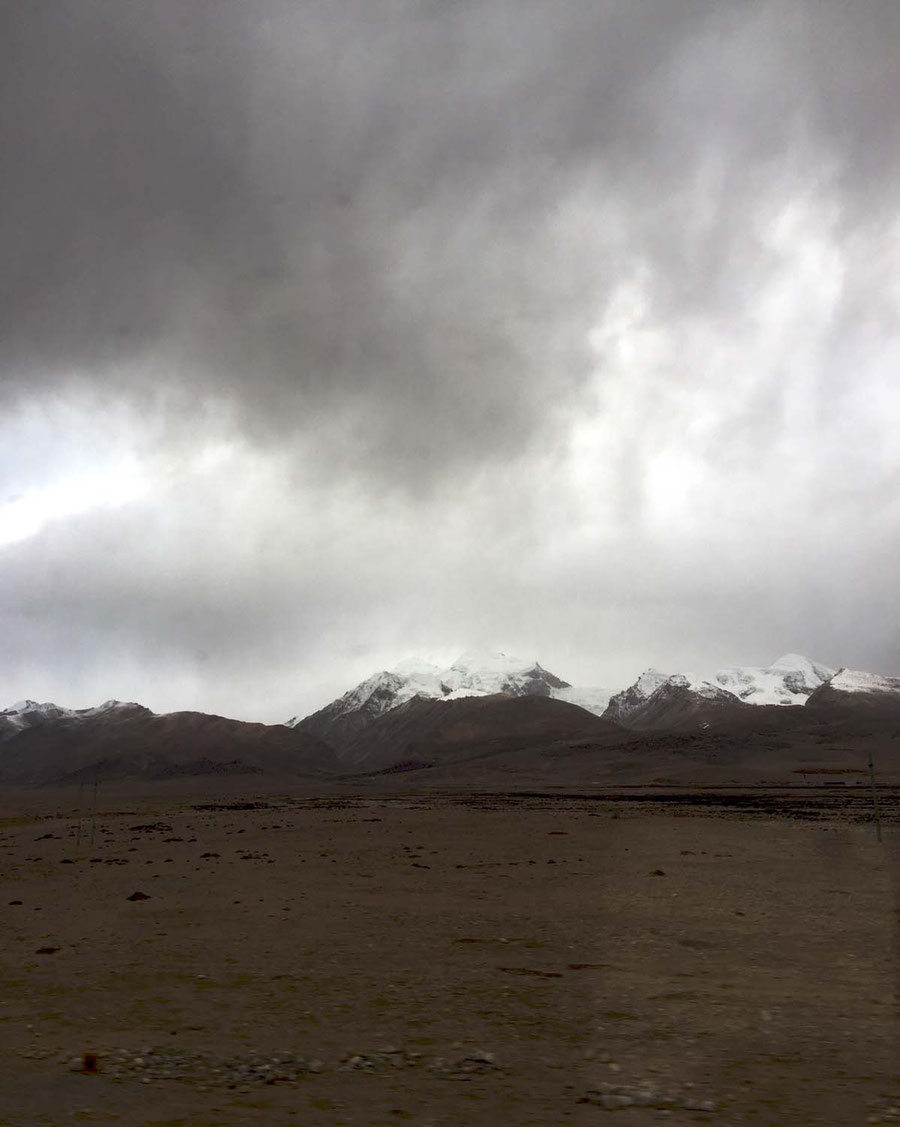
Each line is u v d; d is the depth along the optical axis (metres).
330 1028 14.30
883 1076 11.57
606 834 59.03
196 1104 10.68
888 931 22.94
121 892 33.38
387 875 37.22
